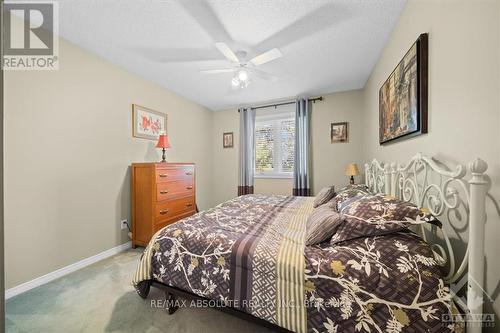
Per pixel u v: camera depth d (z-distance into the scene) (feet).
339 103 11.74
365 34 6.62
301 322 3.32
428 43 4.33
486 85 2.90
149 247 4.87
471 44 3.15
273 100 13.12
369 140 9.85
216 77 9.78
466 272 3.06
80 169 7.19
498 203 2.71
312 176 12.37
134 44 7.14
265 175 13.87
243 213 6.63
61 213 6.65
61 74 6.68
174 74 9.48
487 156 2.89
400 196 5.76
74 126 7.02
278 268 3.56
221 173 15.14
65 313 4.88
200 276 4.16
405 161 5.59
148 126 9.93
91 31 6.44
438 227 3.76
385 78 7.23
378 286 3.04
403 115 5.37
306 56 7.94
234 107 14.64
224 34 6.60
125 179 8.82
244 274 3.80
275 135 13.70
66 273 6.70
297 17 5.86
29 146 5.93
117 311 4.93
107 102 8.11
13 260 5.62
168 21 6.01
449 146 3.69
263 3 5.37
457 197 3.34
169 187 8.99
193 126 13.26
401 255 3.28
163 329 4.41
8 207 5.56
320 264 3.41
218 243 4.25
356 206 4.34
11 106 5.62
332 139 11.91
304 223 5.71
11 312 4.93
